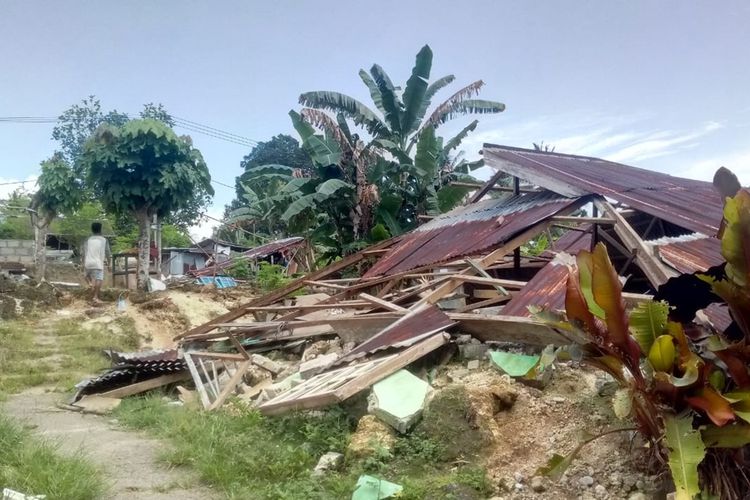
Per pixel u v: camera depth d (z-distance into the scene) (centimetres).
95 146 1477
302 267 2389
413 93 1653
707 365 408
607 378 526
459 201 1616
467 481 449
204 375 882
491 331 610
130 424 701
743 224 387
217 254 2967
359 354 666
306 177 1767
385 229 1605
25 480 457
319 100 1609
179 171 1477
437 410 515
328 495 456
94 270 1386
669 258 642
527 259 1057
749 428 372
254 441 572
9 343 1077
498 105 1672
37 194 1727
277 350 950
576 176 880
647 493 428
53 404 812
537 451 482
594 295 406
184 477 513
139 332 1271
